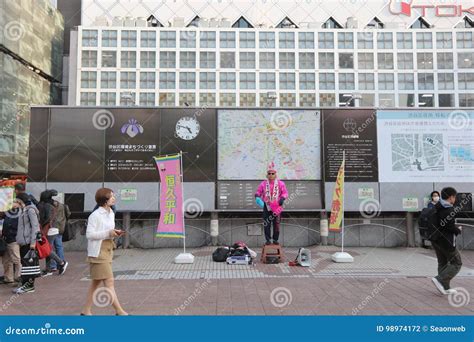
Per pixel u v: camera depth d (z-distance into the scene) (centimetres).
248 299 581
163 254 981
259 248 1066
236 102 7212
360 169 1062
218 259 880
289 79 7300
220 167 1055
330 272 771
